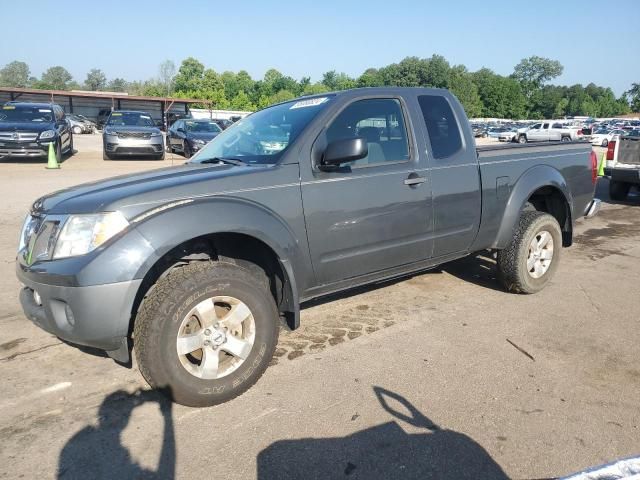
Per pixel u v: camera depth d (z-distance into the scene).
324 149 3.70
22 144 15.98
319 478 2.51
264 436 2.83
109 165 17.17
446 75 103.25
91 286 2.80
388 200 3.95
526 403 3.14
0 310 4.64
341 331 4.20
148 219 2.95
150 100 51.03
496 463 2.61
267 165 3.54
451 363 3.65
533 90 131.38
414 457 2.65
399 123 4.19
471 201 4.52
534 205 5.68
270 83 99.44
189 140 19.19
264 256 3.58
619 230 8.44
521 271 4.90
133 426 2.93
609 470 1.69
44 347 3.92
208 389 3.08
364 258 3.91
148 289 3.28
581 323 4.38
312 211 3.57
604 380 3.43
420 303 4.84
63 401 3.19
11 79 145.50
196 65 92.69
